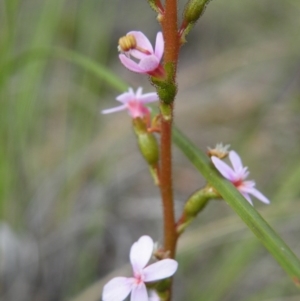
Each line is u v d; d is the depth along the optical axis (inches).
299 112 12.3
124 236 10.5
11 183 9.5
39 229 10.2
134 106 5.9
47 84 12.2
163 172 5.5
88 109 10.6
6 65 8.1
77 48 10.8
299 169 8.7
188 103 14.0
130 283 5.1
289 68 14.4
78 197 10.7
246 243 8.5
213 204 10.4
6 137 9.1
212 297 8.4
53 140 11.8
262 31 16.5
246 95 14.1
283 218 9.5
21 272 9.5
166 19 5.1
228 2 16.9
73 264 9.8
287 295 8.8
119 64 16.4
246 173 5.6
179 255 9.2
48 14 9.8
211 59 14.9
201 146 12.6
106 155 10.9
